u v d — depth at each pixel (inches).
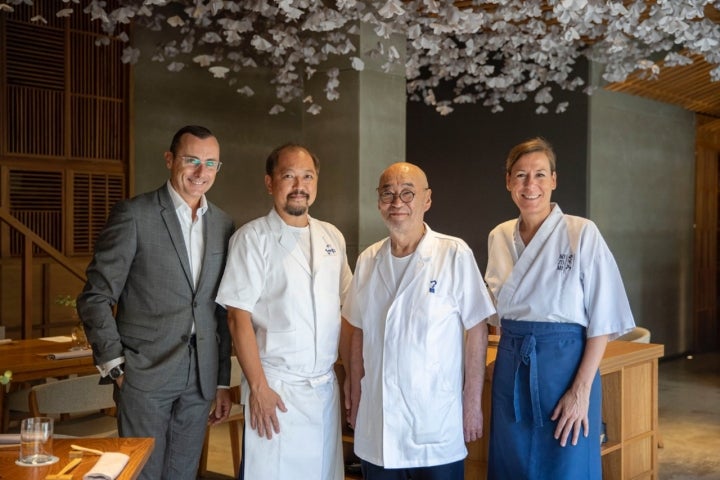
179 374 115.0
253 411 113.7
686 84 323.0
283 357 114.7
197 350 116.1
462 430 115.7
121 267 113.0
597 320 111.0
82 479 84.1
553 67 281.4
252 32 269.4
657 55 288.2
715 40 218.5
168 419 116.3
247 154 295.3
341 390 160.7
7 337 240.5
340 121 252.1
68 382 141.1
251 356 113.4
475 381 116.0
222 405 124.9
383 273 115.8
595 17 205.2
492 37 264.5
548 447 113.5
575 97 304.7
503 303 116.9
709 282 386.6
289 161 115.6
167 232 115.3
